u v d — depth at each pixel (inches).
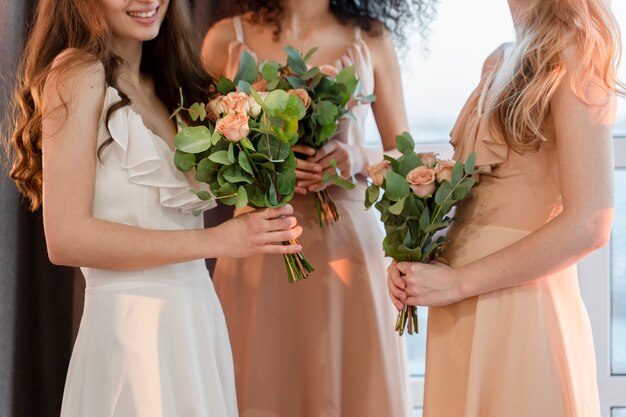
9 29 103.4
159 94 87.4
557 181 76.8
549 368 74.4
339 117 92.3
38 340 113.0
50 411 115.3
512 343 75.1
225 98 76.2
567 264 73.7
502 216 77.2
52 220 73.6
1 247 103.5
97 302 76.3
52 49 78.7
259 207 78.7
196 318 79.3
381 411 98.6
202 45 110.7
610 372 125.2
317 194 97.1
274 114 75.4
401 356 102.7
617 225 124.5
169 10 86.8
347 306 99.3
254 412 97.7
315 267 98.5
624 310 124.9
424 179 76.4
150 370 74.9
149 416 74.0
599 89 72.7
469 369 76.8
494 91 78.1
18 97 80.1
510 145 75.8
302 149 92.7
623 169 124.2
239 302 99.5
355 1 105.7
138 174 76.0
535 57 74.3
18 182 81.4
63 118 73.4
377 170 80.1
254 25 105.0
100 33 77.9
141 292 76.2
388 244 80.1
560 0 73.8
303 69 91.1
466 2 125.6
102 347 75.2
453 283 76.7
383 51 106.7
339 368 98.8
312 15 104.7
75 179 73.4
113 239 73.9
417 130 128.2
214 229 77.0
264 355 97.9
